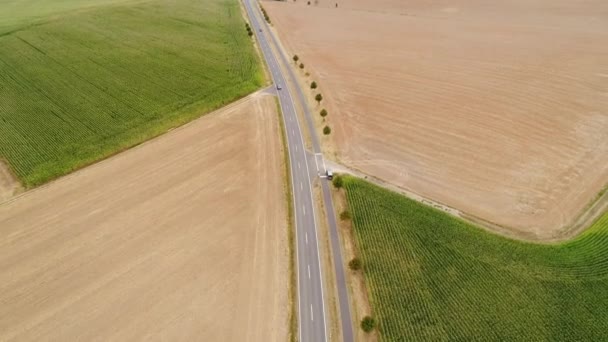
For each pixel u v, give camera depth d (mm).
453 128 74562
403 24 137250
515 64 102250
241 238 50656
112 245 49125
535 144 69812
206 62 98625
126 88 84750
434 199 58125
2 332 39688
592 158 66188
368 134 73312
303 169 63906
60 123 72000
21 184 58594
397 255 48156
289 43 118000
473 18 147000
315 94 87812
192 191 58125
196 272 45844
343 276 46562
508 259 47219
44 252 48094
